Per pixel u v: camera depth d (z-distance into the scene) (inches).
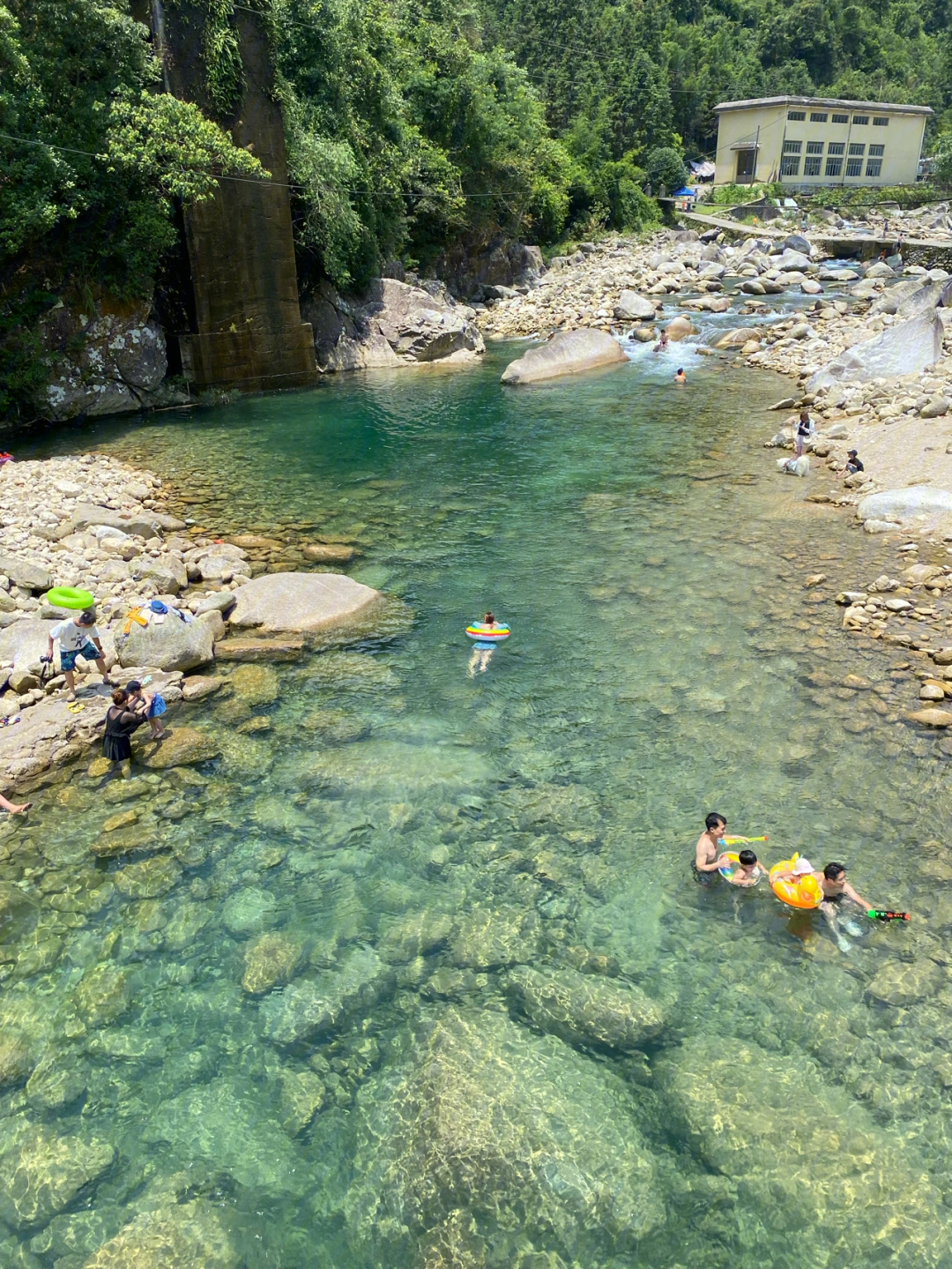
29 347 989.8
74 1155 245.3
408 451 907.4
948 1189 228.4
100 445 941.2
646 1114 250.1
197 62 1077.8
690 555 624.4
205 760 418.3
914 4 5388.8
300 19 1326.3
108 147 943.7
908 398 907.4
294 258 1219.2
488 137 1950.1
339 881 344.8
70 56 944.9
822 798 376.5
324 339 1369.3
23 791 399.2
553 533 677.3
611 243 2474.2
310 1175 239.0
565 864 348.8
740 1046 271.0
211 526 699.4
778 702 444.8
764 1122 246.2
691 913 323.9
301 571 616.1
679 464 829.8
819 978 294.5
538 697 461.4
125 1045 278.4
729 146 3442.4
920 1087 255.8
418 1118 249.0
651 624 528.4
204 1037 280.5
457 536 676.1
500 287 1996.8
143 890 341.7
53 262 1002.7
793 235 2313.0
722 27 4522.6
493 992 293.6
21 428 1013.8
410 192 1651.1
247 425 1031.0
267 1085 264.4
